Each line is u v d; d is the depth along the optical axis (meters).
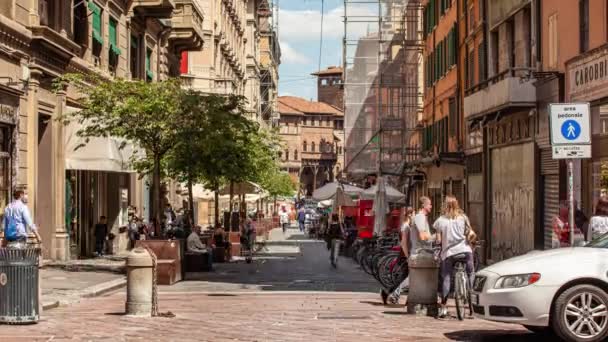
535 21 32.19
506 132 36.38
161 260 27.83
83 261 34.16
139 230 41.34
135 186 46.28
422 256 18.14
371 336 14.76
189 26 53.84
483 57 40.62
